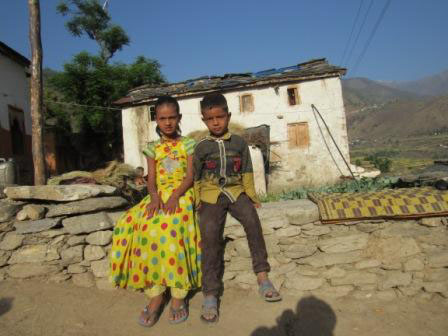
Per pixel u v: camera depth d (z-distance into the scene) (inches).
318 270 118.0
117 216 129.9
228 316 107.1
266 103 643.5
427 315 105.9
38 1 236.8
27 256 126.4
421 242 116.6
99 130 863.1
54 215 128.6
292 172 639.1
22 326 101.7
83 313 109.4
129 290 122.8
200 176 113.3
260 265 108.2
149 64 922.1
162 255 101.5
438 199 116.6
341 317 106.7
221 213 110.5
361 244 117.8
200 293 118.9
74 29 975.0
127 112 692.7
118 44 995.9
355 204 119.0
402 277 115.3
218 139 112.9
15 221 130.3
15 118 478.9
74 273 125.8
